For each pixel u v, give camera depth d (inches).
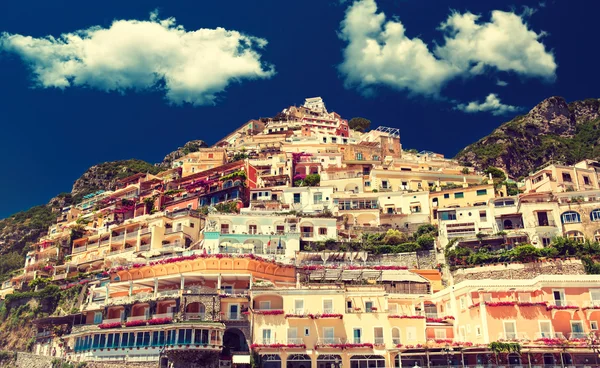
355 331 2518.5
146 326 2652.6
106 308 3056.1
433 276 3341.5
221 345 2514.8
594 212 3855.8
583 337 2423.7
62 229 5925.2
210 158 6018.7
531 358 2369.6
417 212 4473.4
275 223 3964.1
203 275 2913.4
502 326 2452.0
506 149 7726.4
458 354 2426.2
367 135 7032.5
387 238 3922.2
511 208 4074.8
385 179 5073.8
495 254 3540.8
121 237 4660.4
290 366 2472.9
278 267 3097.9
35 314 4141.2
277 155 5629.9
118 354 2701.8
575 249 3403.1
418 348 2386.8
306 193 4648.1
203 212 4544.8
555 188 4626.0
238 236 3705.7
